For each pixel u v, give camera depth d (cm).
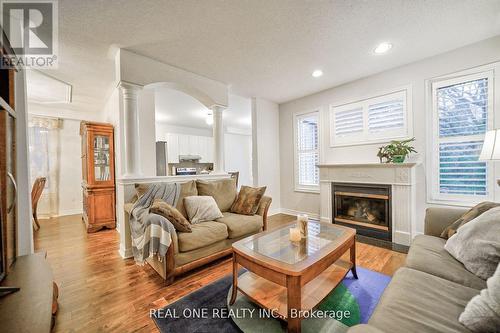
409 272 123
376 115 329
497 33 230
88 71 296
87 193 366
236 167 796
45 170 454
